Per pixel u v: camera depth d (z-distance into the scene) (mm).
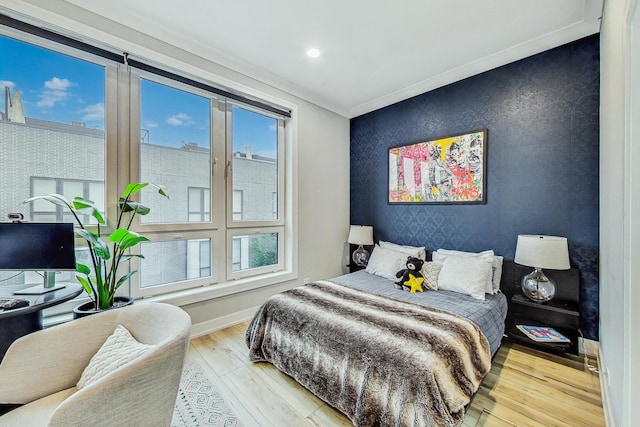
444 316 1952
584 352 2350
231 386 1947
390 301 2268
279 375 2078
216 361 2258
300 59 2822
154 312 1457
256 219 3256
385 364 1510
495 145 2881
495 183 2881
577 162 2420
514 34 2410
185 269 2713
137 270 2361
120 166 2303
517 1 2020
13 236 1676
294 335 1997
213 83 2744
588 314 2363
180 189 2670
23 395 1197
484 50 2652
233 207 3047
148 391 1072
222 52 2689
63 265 1697
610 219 1698
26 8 1794
